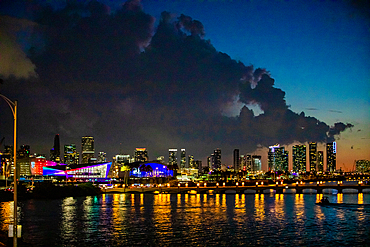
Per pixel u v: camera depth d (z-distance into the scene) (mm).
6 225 101125
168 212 134625
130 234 87750
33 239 81750
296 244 76500
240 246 74375
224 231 91875
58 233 89062
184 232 90312
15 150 49000
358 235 86375
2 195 192250
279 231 92062
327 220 112312
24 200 196875
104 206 159000
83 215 125250
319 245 75500
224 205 164125
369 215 124938
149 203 175500
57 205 164000
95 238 82625
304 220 112438
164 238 82562
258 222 108062
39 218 117312
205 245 75625
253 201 188500
